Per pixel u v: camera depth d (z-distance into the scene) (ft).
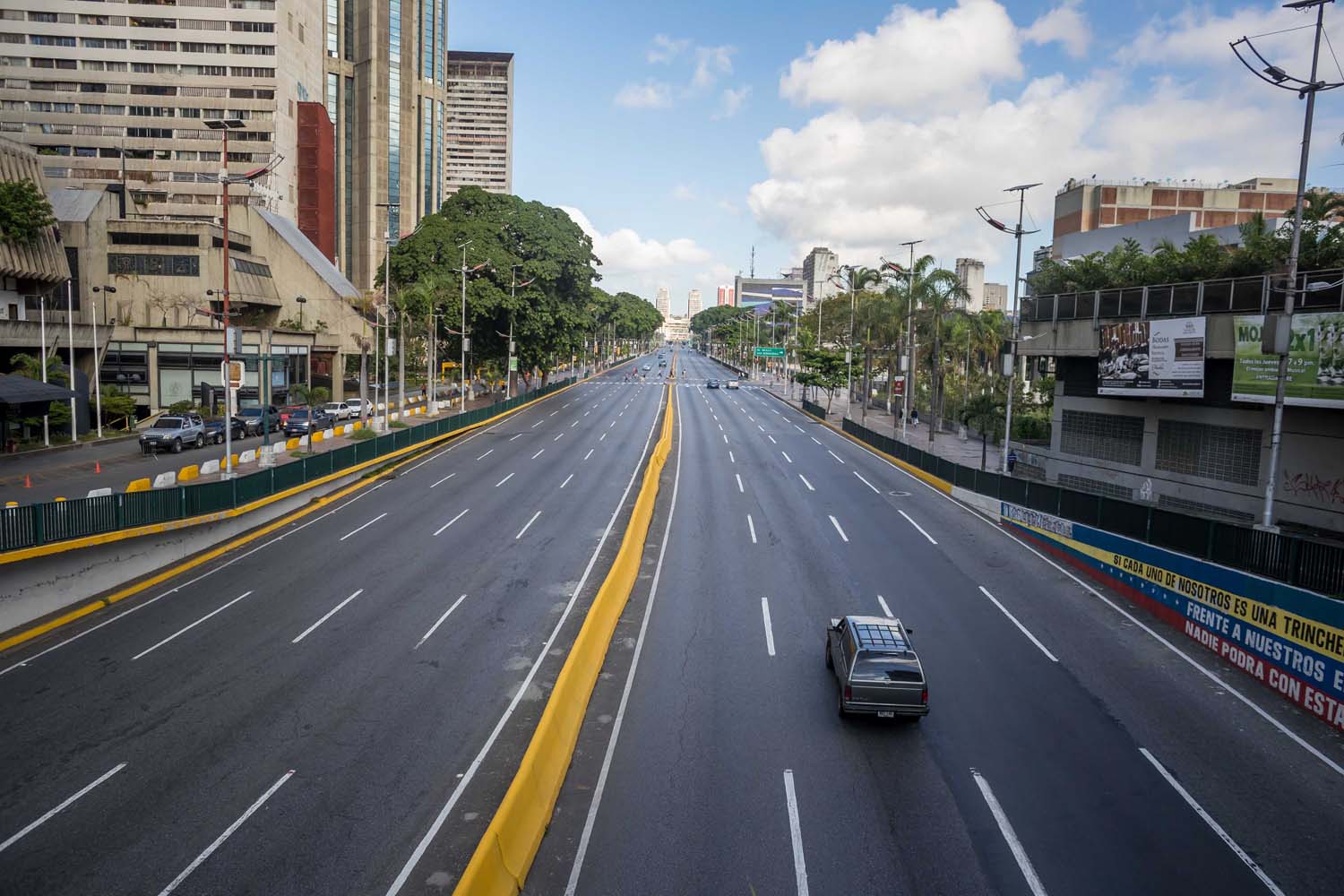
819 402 321.52
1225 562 74.84
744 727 54.03
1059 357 148.77
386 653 66.18
